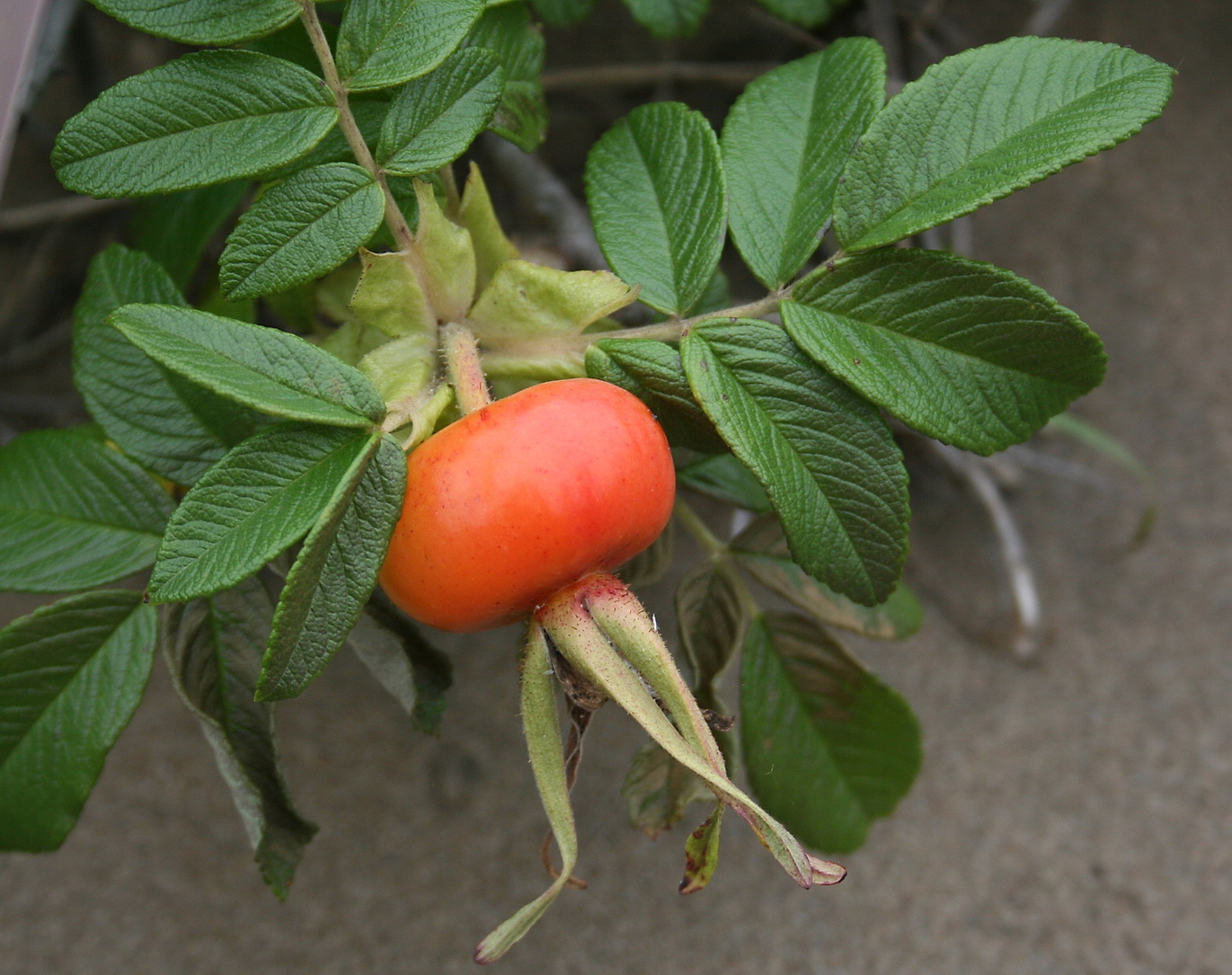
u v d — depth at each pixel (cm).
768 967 43
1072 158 31
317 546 30
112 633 33
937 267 32
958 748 48
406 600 31
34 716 33
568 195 46
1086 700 49
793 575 35
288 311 36
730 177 33
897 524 32
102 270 33
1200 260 56
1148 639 50
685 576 35
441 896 44
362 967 42
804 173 33
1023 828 47
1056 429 50
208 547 30
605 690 31
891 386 32
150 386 33
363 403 30
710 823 31
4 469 33
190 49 51
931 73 32
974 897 45
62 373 53
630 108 54
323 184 32
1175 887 45
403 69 31
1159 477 53
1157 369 55
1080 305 56
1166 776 47
